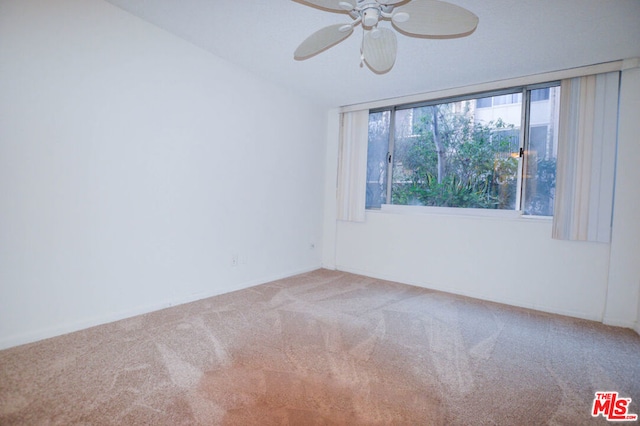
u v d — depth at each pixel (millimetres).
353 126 4168
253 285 3502
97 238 2281
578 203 2812
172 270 2752
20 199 1934
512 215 3244
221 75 3020
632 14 2006
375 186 4211
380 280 3945
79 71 2133
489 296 3305
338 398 1600
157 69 2549
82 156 2176
